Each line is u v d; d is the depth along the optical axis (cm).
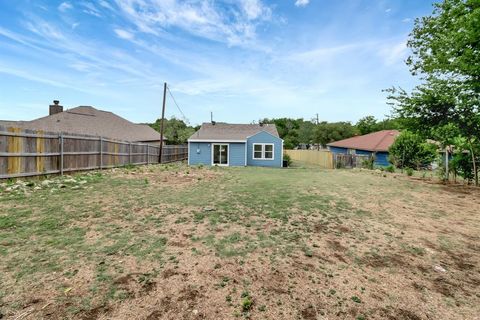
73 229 401
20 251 318
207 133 2306
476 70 888
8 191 624
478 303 250
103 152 1250
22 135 778
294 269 300
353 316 223
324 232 430
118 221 446
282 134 5156
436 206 645
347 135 4222
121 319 205
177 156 2603
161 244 355
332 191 794
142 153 1750
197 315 214
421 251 369
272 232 419
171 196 658
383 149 2352
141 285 254
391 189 873
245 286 261
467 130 976
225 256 325
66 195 623
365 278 288
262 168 1772
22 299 224
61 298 228
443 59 996
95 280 259
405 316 227
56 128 2059
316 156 2591
